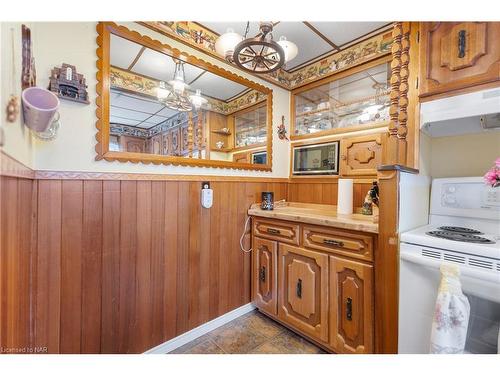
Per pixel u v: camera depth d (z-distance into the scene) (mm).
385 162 1603
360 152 1744
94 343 1152
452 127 1246
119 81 1229
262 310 1773
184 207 1501
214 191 1657
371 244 1177
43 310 1014
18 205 794
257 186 1946
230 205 1757
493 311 860
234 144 1796
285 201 2146
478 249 806
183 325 1489
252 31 1606
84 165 1123
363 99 1781
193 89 1558
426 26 1110
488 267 787
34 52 979
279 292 1646
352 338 1242
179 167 1482
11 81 652
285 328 1651
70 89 1065
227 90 1747
